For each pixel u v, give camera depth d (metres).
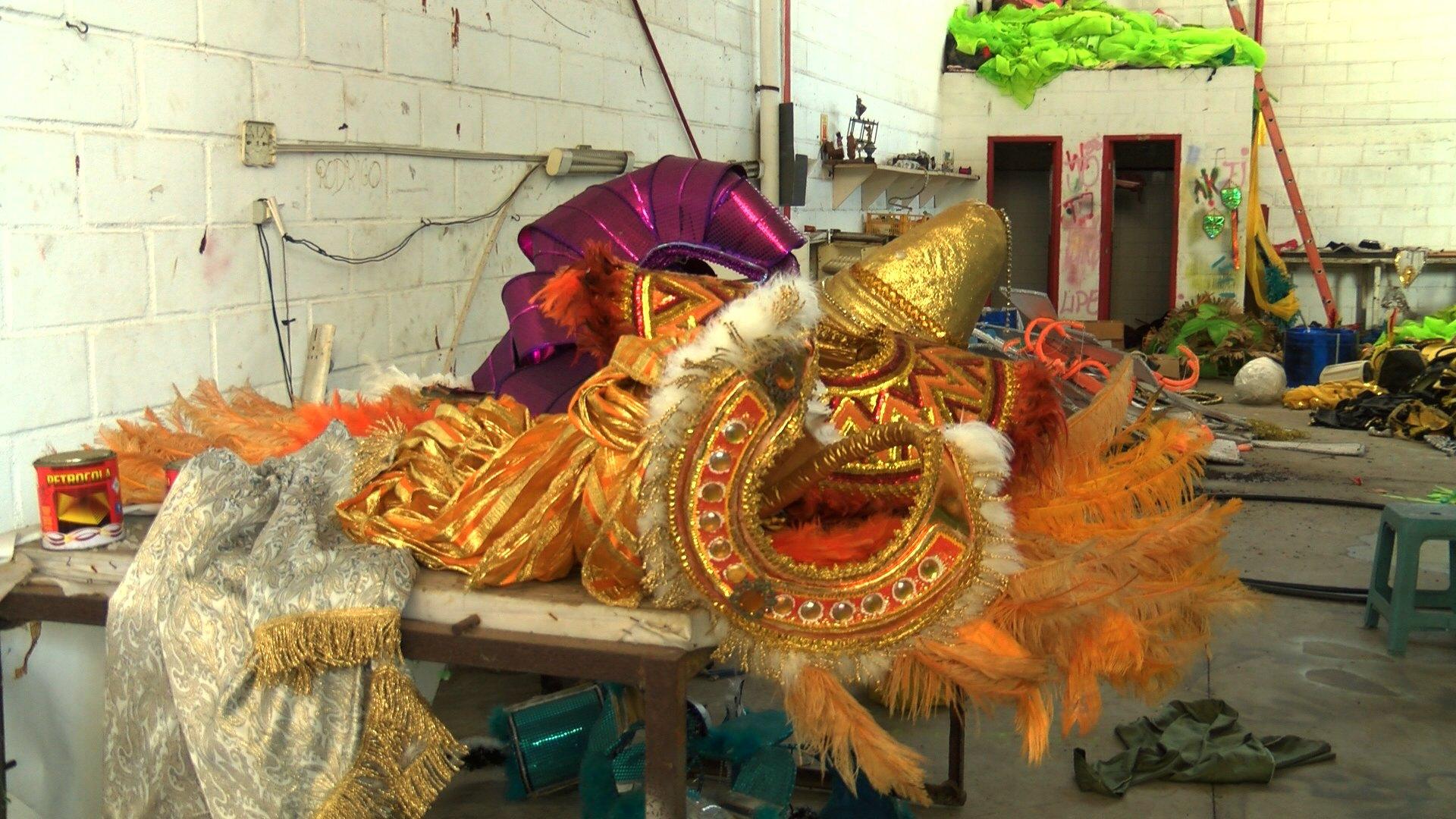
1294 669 3.79
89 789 2.26
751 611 1.62
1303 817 2.80
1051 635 1.71
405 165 3.75
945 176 11.00
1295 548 5.14
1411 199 12.12
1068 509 1.96
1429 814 2.82
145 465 2.36
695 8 6.05
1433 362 8.20
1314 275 11.89
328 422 2.33
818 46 8.17
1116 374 2.26
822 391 1.85
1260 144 12.05
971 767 3.06
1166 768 2.99
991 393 1.94
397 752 1.72
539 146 4.56
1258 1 12.22
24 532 2.09
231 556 1.85
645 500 1.61
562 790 2.81
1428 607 3.96
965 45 11.84
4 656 2.12
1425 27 11.85
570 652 1.66
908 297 2.25
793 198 7.18
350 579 1.72
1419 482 6.39
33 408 2.44
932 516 1.65
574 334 2.15
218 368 2.97
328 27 3.33
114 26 2.59
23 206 2.38
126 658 1.85
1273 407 9.08
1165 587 1.79
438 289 3.98
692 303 2.02
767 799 2.27
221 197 2.96
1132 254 12.60
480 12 4.11
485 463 1.95
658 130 5.67
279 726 1.74
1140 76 11.57
